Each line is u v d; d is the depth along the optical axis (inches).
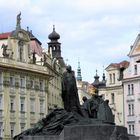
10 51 3619.6
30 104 3762.3
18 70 3644.2
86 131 1189.7
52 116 1291.8
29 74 3769.7
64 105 1307.8
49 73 4190.5
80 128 1192.8
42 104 3922.2
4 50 3575.3
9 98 3548.2
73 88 1307.8
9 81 3558.1
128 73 3713.1
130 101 3668.8
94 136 1186.0
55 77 4534.9
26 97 3722.9
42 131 1272.1
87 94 6432.1
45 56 4079.7
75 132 1192.2
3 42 3828.7
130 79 3676.2
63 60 5044.3
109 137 1192.2
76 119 1263.5
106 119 1370.6
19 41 3718.0
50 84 4254.4
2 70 3499.0
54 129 1258.6
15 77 3624.5
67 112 1289.4
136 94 3622.0
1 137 3435.0
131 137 1371.8
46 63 4060.0
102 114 1371.8
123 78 3740.2
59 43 5093.5
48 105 4042.8
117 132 1209.4
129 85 3698.3
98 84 4512.8
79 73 6806.1
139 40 3661.4
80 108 1314.0
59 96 4709.6
